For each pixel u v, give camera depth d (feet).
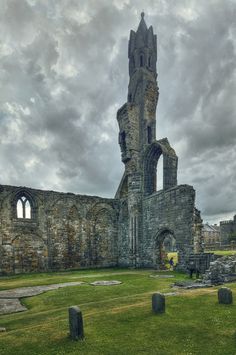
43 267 98.89
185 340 22.80
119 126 115.65
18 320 31.48
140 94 114.83
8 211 94.73
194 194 81.51
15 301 42.52
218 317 27.32
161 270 88.74
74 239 107.34
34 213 100.37
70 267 104.42
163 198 92.94
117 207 119.44
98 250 112.16
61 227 104.99
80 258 107.45
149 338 23.32
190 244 78.69
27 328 27.22
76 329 23.53
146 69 117.29
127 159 109.60
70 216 107.96
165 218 91.09
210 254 64.39
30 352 21.58
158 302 29.32
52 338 24.02
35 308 37.73
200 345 21.85
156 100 117.39
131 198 106.01
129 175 108.68
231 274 49.93
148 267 98.22
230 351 20.74
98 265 110.93
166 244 223.30
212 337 23.18
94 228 112.88
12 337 24.66
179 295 36.47
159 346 21.80
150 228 99.04
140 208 104.94
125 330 25.14
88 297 42.91
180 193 84.58
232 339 22.71
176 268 83.10
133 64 123.13
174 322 26.61
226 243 223.10
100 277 69.72
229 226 223.51
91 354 20.80
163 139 100.01
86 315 30.27
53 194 105.29
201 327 25.22
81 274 83.10
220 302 31.83
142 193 105.91
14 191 96.89
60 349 21.83
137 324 26.45
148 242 99.55
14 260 93.50
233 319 26.73
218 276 49.55
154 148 104.68
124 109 112.68
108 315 29.37
